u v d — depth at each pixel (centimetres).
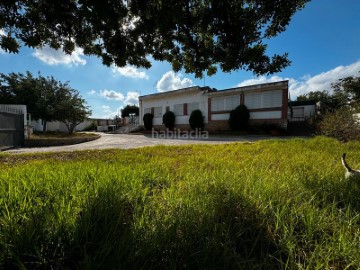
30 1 253
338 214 135
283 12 247
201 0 261
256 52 273
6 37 268
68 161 395
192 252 97
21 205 135
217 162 355
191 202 146
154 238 100
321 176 220
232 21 260
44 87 1877
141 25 290
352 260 95
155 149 598
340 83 1371
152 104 2156
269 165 308
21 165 354
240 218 132
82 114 1856
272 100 1430
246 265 93
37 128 2284
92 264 86
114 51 321
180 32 307
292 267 90
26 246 96
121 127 2698
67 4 256
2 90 1886
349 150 459
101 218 119
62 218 112
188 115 1884
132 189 174
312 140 617
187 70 369
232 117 1528
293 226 121
